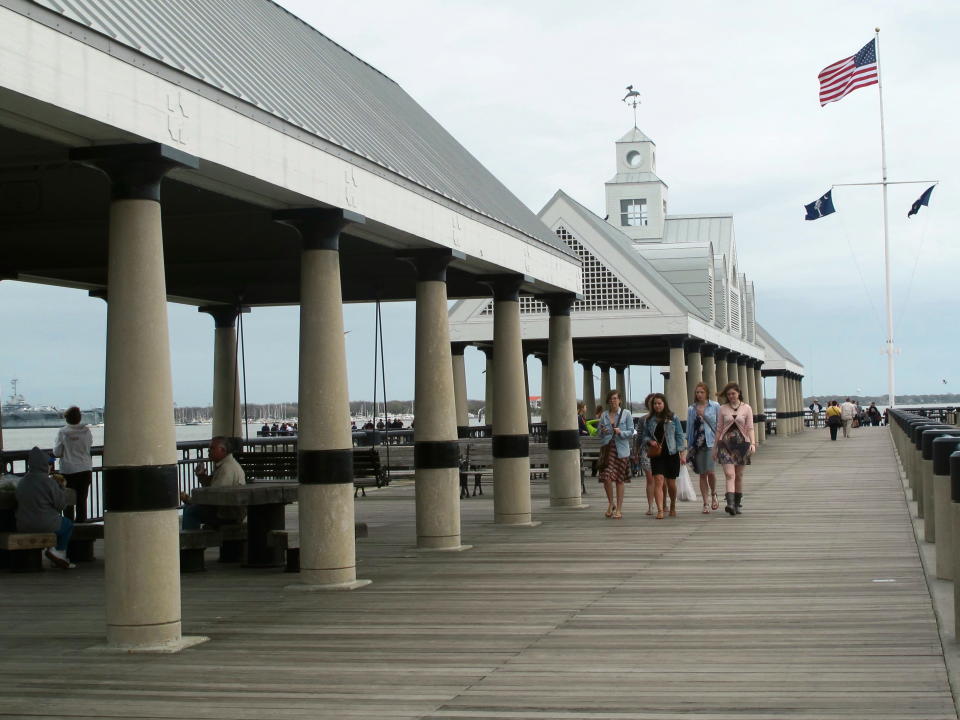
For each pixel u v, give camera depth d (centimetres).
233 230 1402
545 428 3847
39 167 1071
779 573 1216
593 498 2291
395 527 1838
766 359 6306
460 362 3234
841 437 5647
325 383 1188
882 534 1550
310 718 683
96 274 1784
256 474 1952
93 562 1487
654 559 1352
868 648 835
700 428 1914
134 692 757
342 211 1168
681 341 3225
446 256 1465
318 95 1320
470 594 1134
